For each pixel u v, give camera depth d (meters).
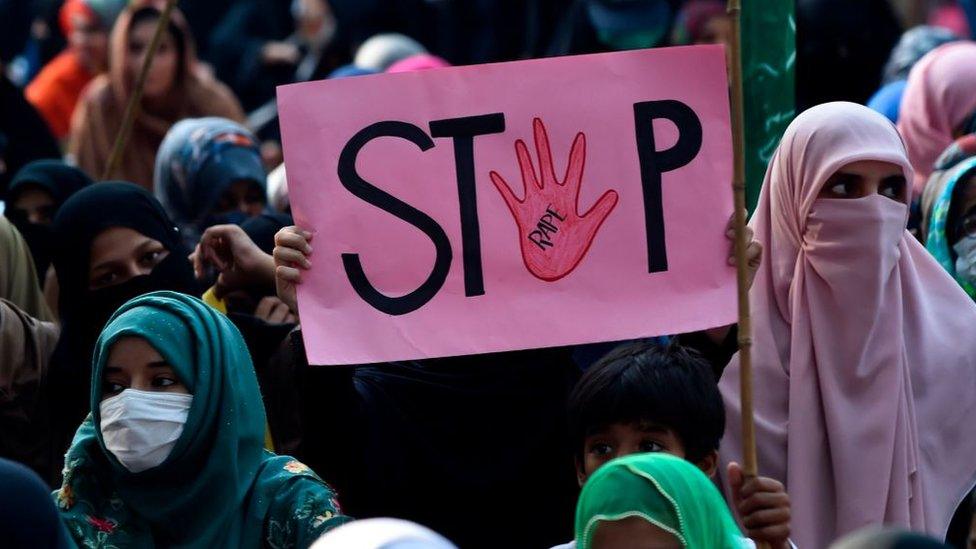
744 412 5.77
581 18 13.06
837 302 6.89
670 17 13.14
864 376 6.86
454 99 6.62
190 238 9.17
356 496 6.89
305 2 14.88
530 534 6.82
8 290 7.99
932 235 7.85
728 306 6.56
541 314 6.54
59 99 14.29
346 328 6.52
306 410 6.84
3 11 16.95
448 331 6.53
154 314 6.34
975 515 7.08
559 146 6.61
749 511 5.76
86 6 14.20
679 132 6.62
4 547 5.16
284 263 6.57
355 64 13.39
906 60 11.28
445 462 6.82
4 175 11.00
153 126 11.77
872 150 6.84
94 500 6.36
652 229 6.59
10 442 7.41
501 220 6.59
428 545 4.66
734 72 5.85
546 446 6.87
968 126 9.34
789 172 7.01
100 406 6.32
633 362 6.29
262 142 13.56
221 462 6.27
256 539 6.28
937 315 7.11
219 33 15.30
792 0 7.42
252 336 7.45
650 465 5.28
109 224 7.44
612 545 5.22
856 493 6.76
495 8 14.55
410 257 6.57
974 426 7.00
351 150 6.61
